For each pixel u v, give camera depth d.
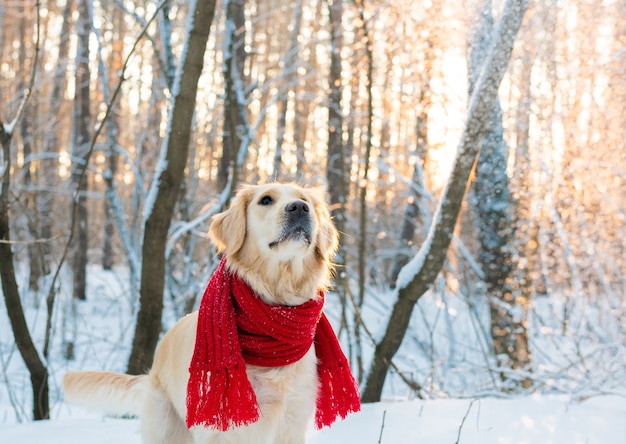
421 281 5.23
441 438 3.86
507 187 7.70
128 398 3.79
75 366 9.54
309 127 17.11
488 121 5.06
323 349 3.36
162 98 10.00
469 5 6.58
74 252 11.54
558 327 8.93
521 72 8.76
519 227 7.92
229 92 7.58
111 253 20.20
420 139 9.20
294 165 14.79
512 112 8.50
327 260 3.30
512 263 7.56
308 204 3.09
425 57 8.14
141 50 11.55
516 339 7.32
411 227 13.74
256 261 3.11
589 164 8.24
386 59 8.98
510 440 3.79
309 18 13.32
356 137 15.79
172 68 7.87
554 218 7.64
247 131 8.45
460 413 4.44
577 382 5.88
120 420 4.69
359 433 4.00
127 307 14.05
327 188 10.70
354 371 8.84
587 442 3.72
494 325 7.52
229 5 7.69
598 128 8.98
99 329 11.95
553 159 8.74
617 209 8.03
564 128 8.62
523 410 4.50
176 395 3.29
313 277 3.20
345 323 6.73
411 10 7.87
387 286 15.42
